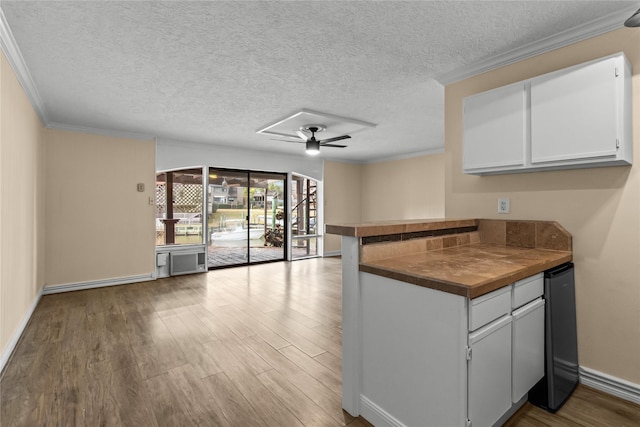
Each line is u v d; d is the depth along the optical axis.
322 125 4.41
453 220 2.30
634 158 1.85
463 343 1.26
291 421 1.71
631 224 1.88
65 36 2.15
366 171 7.98
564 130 1.90
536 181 2.28
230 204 6.18
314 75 2.81
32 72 2.70
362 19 1.98
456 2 1.81
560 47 2.14
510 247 2.28
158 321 3.23
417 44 2.27
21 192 2.84
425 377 1.40
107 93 3.19
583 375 2.04
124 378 2.13
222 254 6.09
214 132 4.80
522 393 1.60
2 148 2.24
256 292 4.34
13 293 2.59
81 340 2.76
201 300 3.96
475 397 1.31
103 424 1.67
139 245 4.93
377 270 1.60
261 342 2.72
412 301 1.45
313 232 7.43
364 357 1.72
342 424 1.68
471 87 2.66
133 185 4.86
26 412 1.78
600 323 1.98
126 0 1.78
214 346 2.64
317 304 3.79
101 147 4.59
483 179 2.58
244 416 1.75
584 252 2.04
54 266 4.23
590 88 1.81
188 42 2.24
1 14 1.89
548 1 1.79
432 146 6.04
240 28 2.07
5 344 2.38
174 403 1.86
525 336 1.62
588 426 1.64
